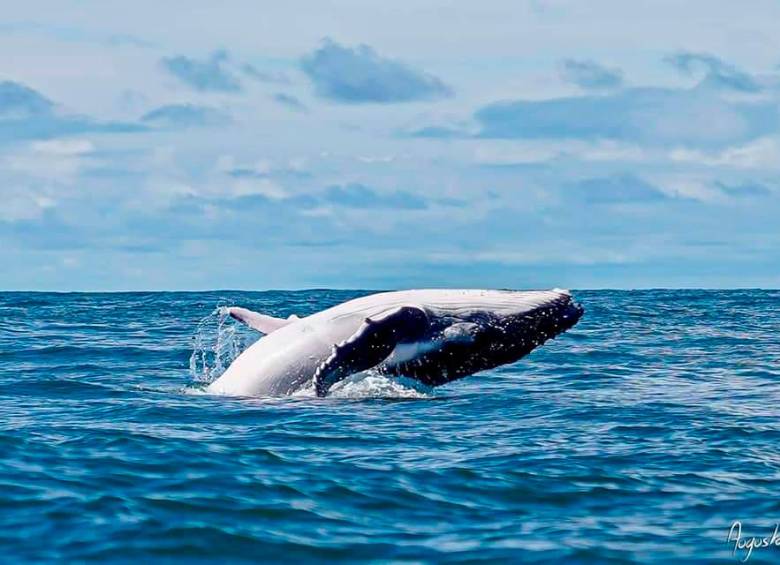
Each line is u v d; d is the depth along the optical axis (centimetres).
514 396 9756
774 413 8838
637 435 7781
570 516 5706
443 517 5688
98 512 5597
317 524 5525
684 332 18300
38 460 6681
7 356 13400
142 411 8656
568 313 9300
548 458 6950
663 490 6194
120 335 17012
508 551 5097
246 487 6144
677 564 4916
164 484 6181
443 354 9138
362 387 9388
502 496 6075
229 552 5081
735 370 12331
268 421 8244
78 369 12050
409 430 7944
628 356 13875
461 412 8781
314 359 9294
